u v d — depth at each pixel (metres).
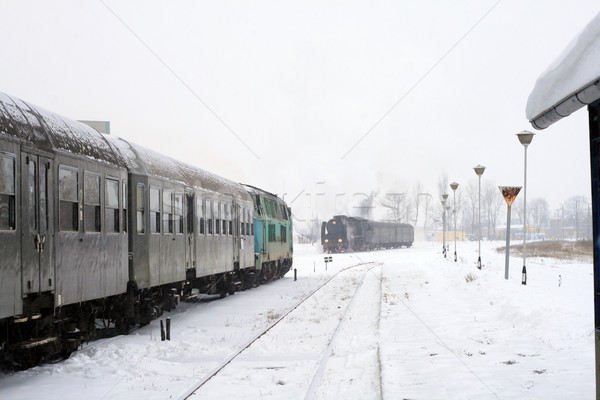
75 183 10.61
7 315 8.41
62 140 10.38
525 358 9.24
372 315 16.83
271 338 12.84
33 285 9.09
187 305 20.27
